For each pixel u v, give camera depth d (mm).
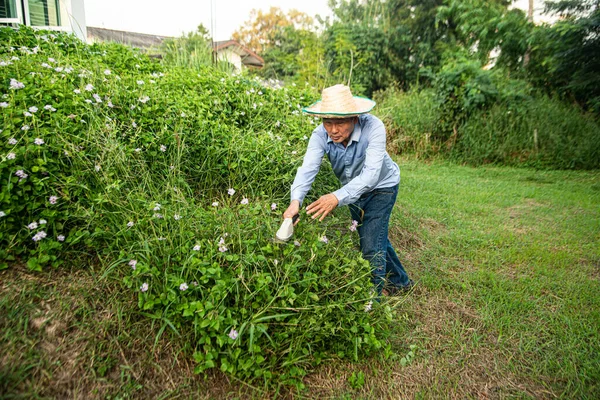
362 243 2740
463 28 11523
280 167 3531
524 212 5117
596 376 2348
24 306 2025
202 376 2066
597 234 4375
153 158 3055
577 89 9312
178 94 4016
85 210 2363
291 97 5207
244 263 2295
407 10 16250
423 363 2471
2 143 2324
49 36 4875
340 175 2797
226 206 2912
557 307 3002
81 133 2717
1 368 1781
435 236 4211
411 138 8945
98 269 2346
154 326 2148
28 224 2273
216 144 3393
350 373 2322
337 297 2412
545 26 10141
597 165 8000
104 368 1915
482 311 2934
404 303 2992
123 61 4980
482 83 8750
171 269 2248
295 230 2533
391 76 14609
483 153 8500
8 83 2906
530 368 2453
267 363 2137
